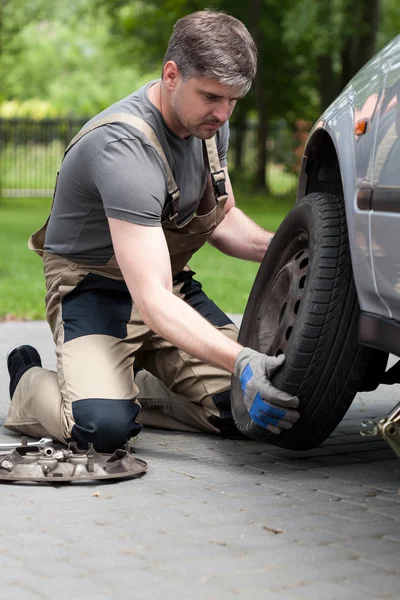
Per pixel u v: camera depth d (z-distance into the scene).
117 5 30.45
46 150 30.86
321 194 3.92
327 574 2.74
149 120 3.91
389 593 2.61
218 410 4.41
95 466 3.68
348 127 3.61
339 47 22.00
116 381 4.09
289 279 4.02
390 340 3.28
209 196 4.27
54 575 2.71
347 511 3.35
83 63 56.03
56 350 4.26
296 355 3.64
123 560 2.83
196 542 2.99
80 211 4.17
